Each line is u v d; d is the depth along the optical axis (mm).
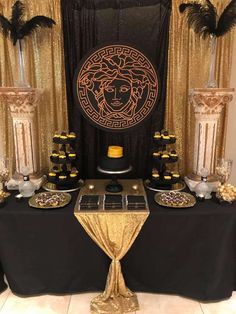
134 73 1787
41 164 1981
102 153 1978
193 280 1654
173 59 1792
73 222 1544
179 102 1865
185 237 1567
